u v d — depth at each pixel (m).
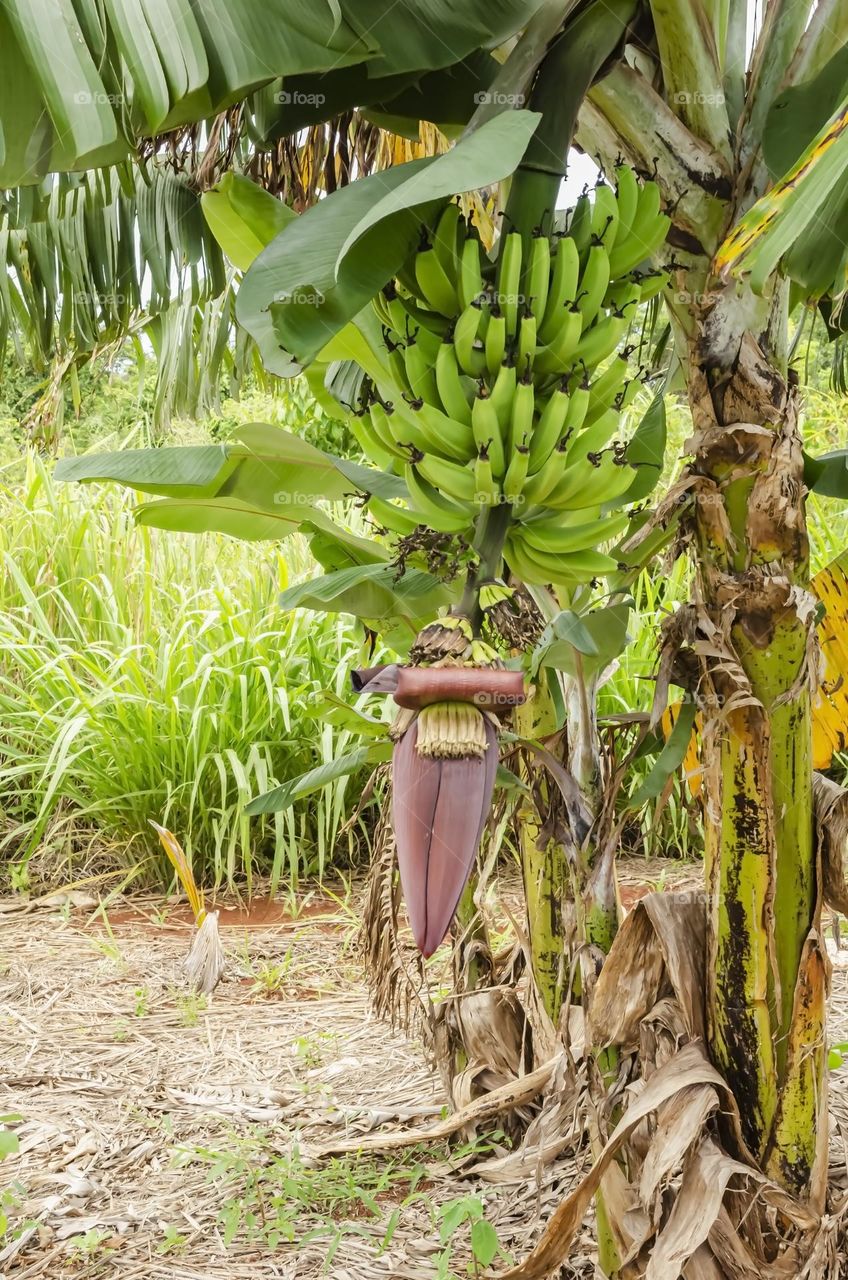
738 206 1.44
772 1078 1.54
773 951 1.52
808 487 1.54
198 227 3.32
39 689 5.02
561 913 2.00
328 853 4.80
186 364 4.18
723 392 1.45
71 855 4.67
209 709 4.70
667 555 1.53
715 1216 1.48
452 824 1.08
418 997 1.94
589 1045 1.64
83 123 1.22
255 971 3.72
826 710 1.92
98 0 1.20
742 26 1.52
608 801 1.75
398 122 1.88
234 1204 2.21
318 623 5.05
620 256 1.37
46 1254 2.13
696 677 1.56
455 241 1.26
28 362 4.43
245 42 1.23
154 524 1.83
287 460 1.67
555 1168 2.34
